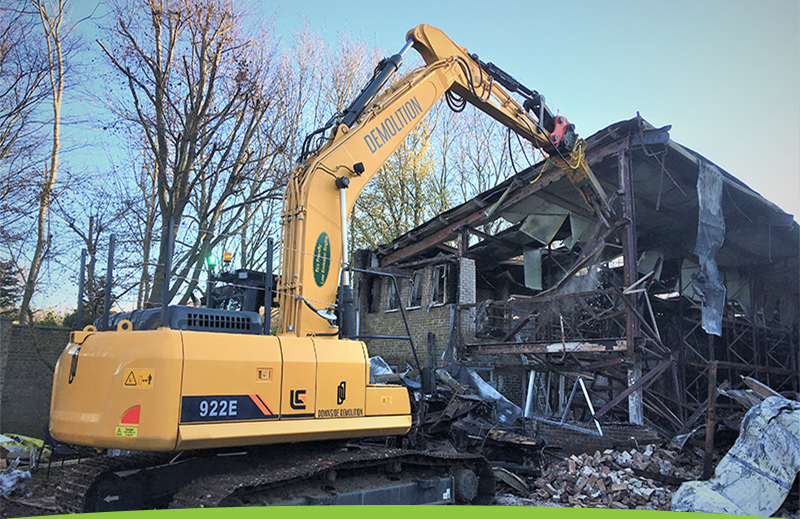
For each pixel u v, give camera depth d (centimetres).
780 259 1705
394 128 859
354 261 1998
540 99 1159
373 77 856
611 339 1162
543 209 1560
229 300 714
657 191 1463
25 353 1246
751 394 1026
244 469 600
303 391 593
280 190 1608
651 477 920
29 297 1287
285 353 586
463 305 1501
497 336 1661
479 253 1856
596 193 1265
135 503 568
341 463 631
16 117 1248
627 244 1195
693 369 1705
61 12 1334
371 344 1853
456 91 1079
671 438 1044
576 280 1598
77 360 546
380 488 671
